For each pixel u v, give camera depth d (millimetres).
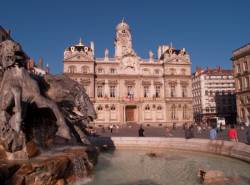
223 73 123688
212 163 22062
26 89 14797
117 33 98750
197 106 128000
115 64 92625
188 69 95438
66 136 15398
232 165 21031
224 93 122250
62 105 19594
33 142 14680
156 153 28047
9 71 14727
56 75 19812
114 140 32438
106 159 24531
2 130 13586
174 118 93125
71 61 88688
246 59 76188
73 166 14742
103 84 91188
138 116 91312
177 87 94375
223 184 15727
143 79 93500
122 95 91625
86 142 20172
